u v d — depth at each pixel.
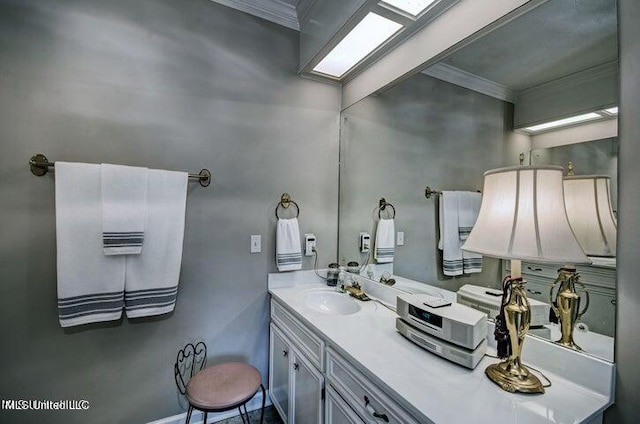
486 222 1.00
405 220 1.70
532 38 1.10
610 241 0.90
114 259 1.48
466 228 1.35
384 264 1.85
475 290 1.30
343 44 1.73
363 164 2.02
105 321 1.52
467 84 1.34
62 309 1.39
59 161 1.43
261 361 1.97
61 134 1.45
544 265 1.07
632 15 0.86
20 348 1.40
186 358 1.74
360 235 2.04
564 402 0.87
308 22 1.93
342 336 1.27
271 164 1.98
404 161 1.70
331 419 1.26
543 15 1.07
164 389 1.68
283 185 2.03
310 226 2.13
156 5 1.66
